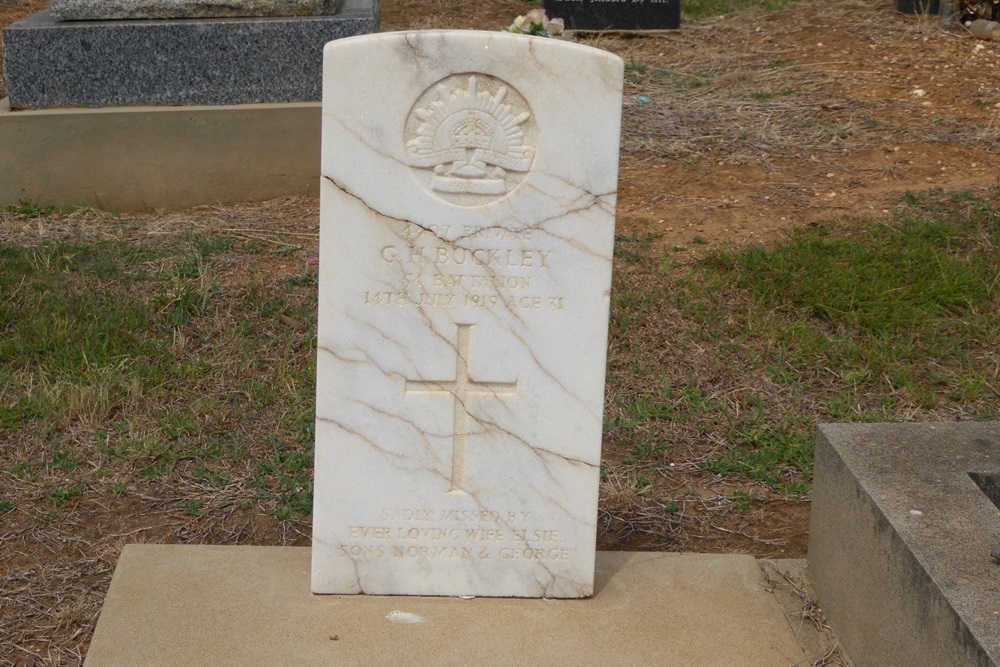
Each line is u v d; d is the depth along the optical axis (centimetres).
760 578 308
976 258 419
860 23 683
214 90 461
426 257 287
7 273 403
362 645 288
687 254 429
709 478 342
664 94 592
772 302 402
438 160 283
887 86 588
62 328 379
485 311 289
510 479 296
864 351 381
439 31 279
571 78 281
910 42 645
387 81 280
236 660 284
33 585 308
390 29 707
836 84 594
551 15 694
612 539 324
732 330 391
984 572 268
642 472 343
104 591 306
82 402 353
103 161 455
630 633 293
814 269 412
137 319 384
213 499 331
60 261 412
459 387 292
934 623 266
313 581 299
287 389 364
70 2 450
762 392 369
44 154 451
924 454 296
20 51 449
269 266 418
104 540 319
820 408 364
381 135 282
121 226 441
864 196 467
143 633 289
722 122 550
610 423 357
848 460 294
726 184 485
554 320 290
